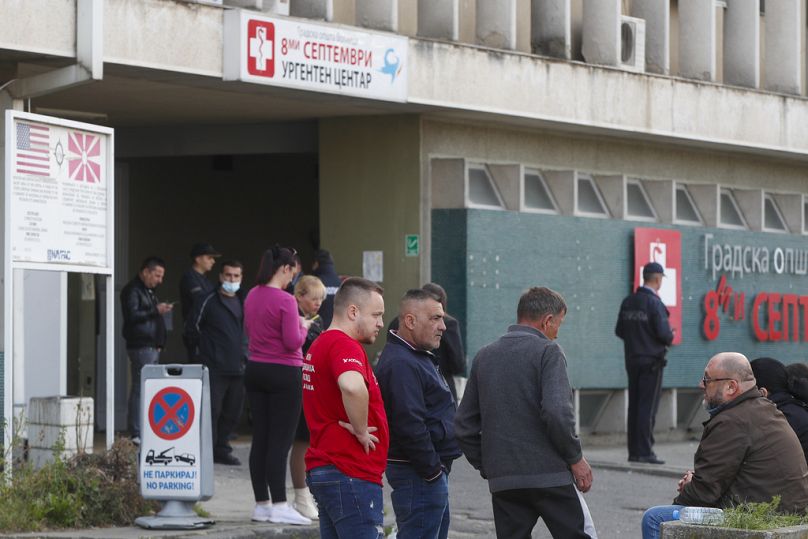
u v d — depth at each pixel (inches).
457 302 1069.8
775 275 1376.7
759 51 1359.5
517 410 491.5
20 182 687.7
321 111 1047.0
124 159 1199.6
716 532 439.8
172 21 856.3
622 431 1212.5
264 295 679.1
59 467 673.6
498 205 1129.4
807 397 560.7
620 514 816.9
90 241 724.7
